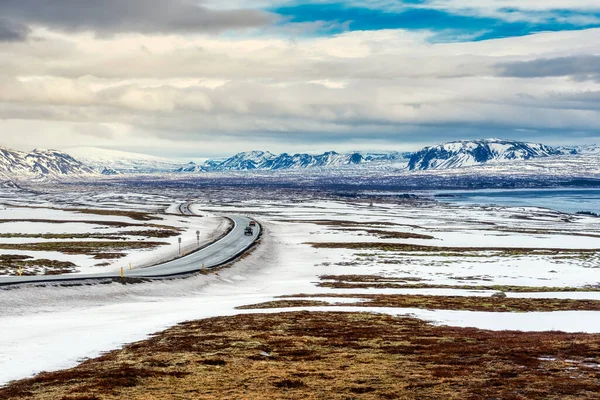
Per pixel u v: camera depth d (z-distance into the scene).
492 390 31.94
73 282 84.25
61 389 33.53
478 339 48.88
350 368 38.50
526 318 63.66
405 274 124.25
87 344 48.56
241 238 189.62
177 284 98.62
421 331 53.72
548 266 135.88
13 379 37.38
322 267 137.38
